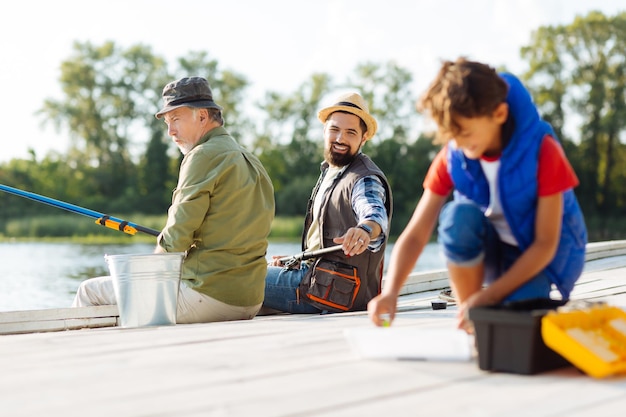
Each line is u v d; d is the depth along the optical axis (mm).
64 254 19578
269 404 1603
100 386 1780
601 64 41156
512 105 1989
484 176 2076
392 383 1781
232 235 3471
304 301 3775
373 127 3857
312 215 3961
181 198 3453
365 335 2076
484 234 2055
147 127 47781
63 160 46844
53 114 46500
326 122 3910
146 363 2045
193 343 2395
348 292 3686
